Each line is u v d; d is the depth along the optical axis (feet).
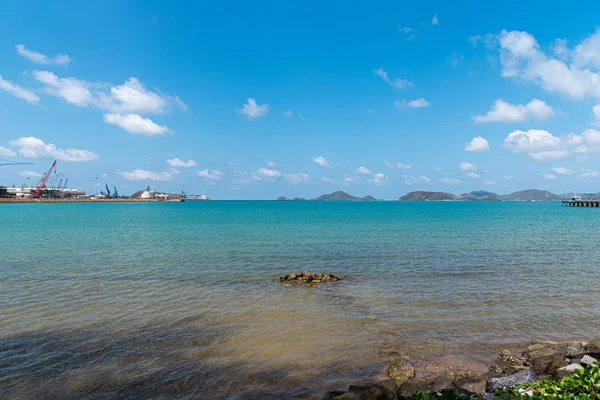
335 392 33.68
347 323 53.36
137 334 48.67
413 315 56.85
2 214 388.16
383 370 39.55
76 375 37.76
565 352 41.04
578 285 75.31
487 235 171.42
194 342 46.16
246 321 54.03
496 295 67.87
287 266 96.27
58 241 150.82
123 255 113.70
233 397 34.09
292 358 41.96
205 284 76.64
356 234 176.35
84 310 58.54
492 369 39.63
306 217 345.10
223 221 284.41
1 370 38.65
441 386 33.24
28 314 56.44
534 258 107.45
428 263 99.96
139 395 34.35
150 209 598.34
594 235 171.12
